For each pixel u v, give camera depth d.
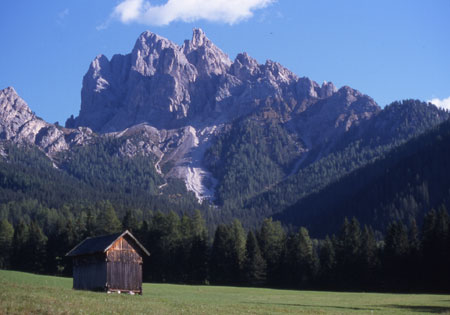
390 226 136.50
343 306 68.69
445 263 122.88
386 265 130.62
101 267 79.44
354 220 143.38
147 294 80.50
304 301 77.25
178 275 143.00
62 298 52.44
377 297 90.75
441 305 72.19
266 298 83.06
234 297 83.31
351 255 134.00
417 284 126.75
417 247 132.88
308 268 139.38
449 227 124.62
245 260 141.88
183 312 49.25
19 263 145.88
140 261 81.31
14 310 43.09
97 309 46.59
